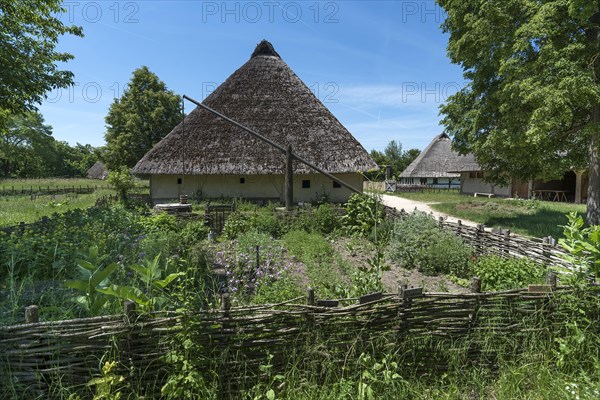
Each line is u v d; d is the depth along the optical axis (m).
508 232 6.86
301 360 2.89
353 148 17.00
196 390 2.59
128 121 32.56
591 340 3.24
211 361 2.67
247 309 2.84
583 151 11.91
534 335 3.23
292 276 5.72
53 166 71.44
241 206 14.50
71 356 2.55
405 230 7.46
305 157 16.34
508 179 14.73
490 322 3.19
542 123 8.43
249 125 17.14
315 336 2.91
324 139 17.12
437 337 3.14
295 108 18.08
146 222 8.88
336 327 2.97
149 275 3.33
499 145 10.77
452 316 3.17
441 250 6.59
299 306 2.93
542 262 5.75
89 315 3.15
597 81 8.93
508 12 10.09
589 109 10.56
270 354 2.83
